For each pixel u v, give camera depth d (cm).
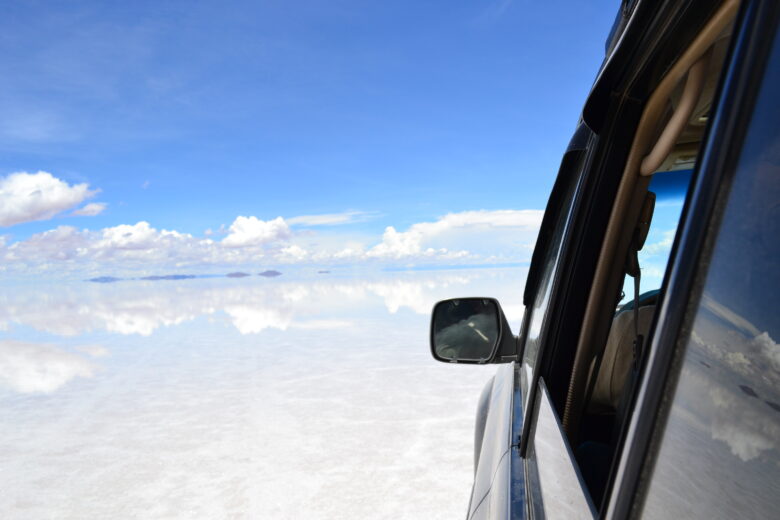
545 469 81
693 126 89
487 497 108
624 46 67
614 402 109
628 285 103
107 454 706
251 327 3025
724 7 52
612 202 89
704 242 31
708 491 30
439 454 614
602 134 83
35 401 1209
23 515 509
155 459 662
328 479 543
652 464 35
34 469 656
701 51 60
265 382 1220
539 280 141
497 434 133
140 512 491
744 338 27
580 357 98
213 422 855
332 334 2345
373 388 1066
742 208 28
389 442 676
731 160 29
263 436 743
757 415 26
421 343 1847
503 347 170
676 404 33
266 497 502
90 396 1216
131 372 1578
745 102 29
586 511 55
